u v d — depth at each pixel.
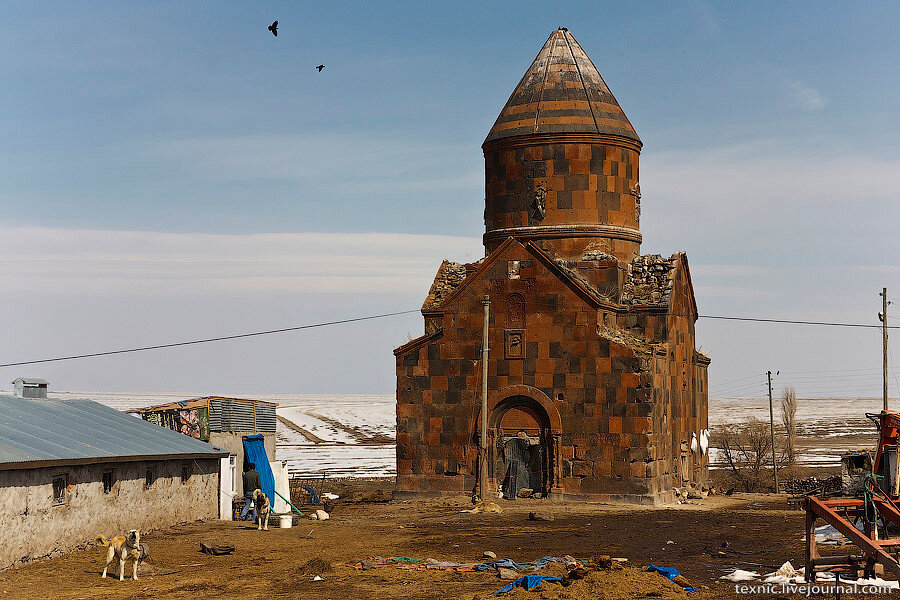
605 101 48.12
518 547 29.36
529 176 47.16
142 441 33.91
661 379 44.22
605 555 24.58
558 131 46.78
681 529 33.81
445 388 45.62
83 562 26.47
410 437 46.00
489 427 44.78
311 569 24.56
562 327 43.97
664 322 45.12
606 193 47.00
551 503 43.12
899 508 23.14
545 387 44.06
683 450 48.03
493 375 44.94
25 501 25.80
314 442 128.38
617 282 45.59
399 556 27.59
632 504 42.44
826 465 83.00
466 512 39.81
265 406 51.38
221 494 37.38
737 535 31.86
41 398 37.06
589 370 43.47
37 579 24.06
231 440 47.97
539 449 44.31
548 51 49.34
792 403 82.50
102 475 29.86
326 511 41.28
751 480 67.31
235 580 24.00
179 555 27.86
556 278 44.22
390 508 42.81
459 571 24.59
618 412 42.94
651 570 23.59
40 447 27.64
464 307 45.53
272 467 40.09
